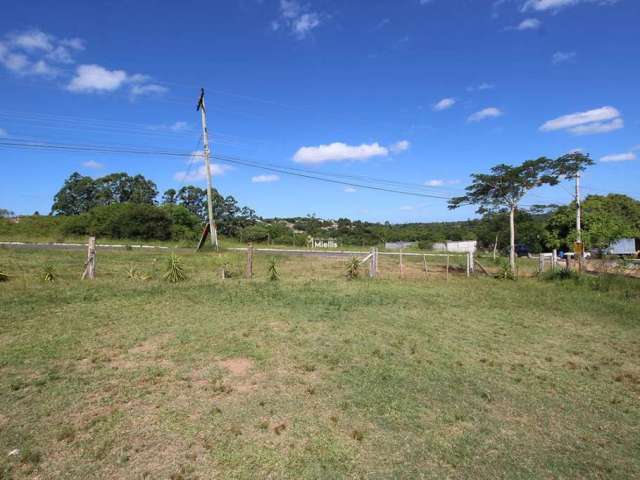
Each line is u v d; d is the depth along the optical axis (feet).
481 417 16.15
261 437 13.98
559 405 17.54
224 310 32.63
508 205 69.10
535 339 27.84
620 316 36.37
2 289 37.68
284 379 18.95
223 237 178.60
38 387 17.29
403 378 19.69
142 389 17.37
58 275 48.08
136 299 35.68
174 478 11.71
